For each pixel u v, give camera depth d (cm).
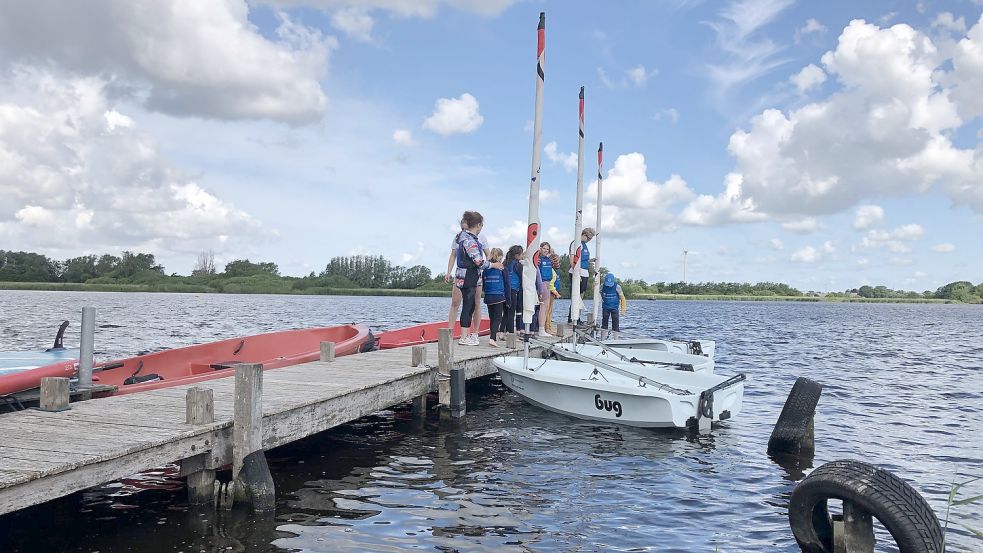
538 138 1097
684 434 905
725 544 527
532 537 529
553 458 771
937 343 2961
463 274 1235
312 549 491
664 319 5112
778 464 766
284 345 1275
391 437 871
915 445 894
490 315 1262
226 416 598
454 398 954
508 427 935
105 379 880
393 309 6494
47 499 429
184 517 555
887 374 1698
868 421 1061
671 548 516
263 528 532
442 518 566
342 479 677
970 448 882
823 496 380
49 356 920
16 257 15325
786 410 824
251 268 16525
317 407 684
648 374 1044
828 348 2539
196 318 4000
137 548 489
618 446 833
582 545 516
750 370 1731
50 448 481
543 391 1023
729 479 704
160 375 988
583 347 1309
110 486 634
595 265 1739
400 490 643
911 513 353
